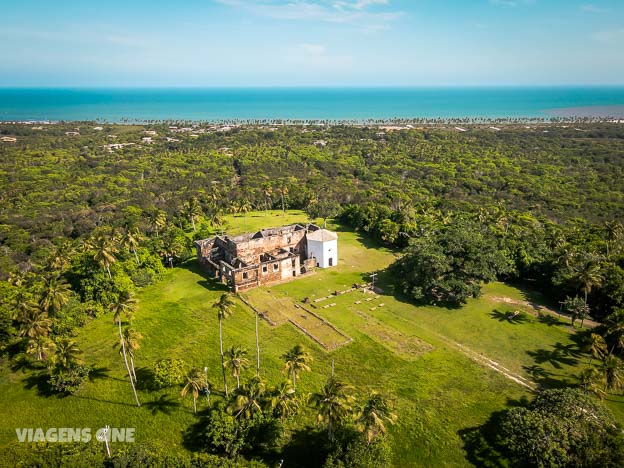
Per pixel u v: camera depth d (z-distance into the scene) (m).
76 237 127.69
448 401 54.84
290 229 103.38
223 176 183.00
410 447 48.31
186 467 42.47
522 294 84.69
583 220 129.12
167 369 55.97
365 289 85.75
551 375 59.91
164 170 189.75
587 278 70.62
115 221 133.88
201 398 55.94
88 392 57.16
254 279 86.50
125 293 56.50
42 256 110.56
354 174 193.62
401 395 55.78
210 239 99.75
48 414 53.69
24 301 62.91
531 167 189.38
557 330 71.00
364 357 63.78
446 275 78.62
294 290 85.56
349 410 45.94
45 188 160.88
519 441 44.72
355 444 43.56
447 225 109.00
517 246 91.81
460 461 46.62
